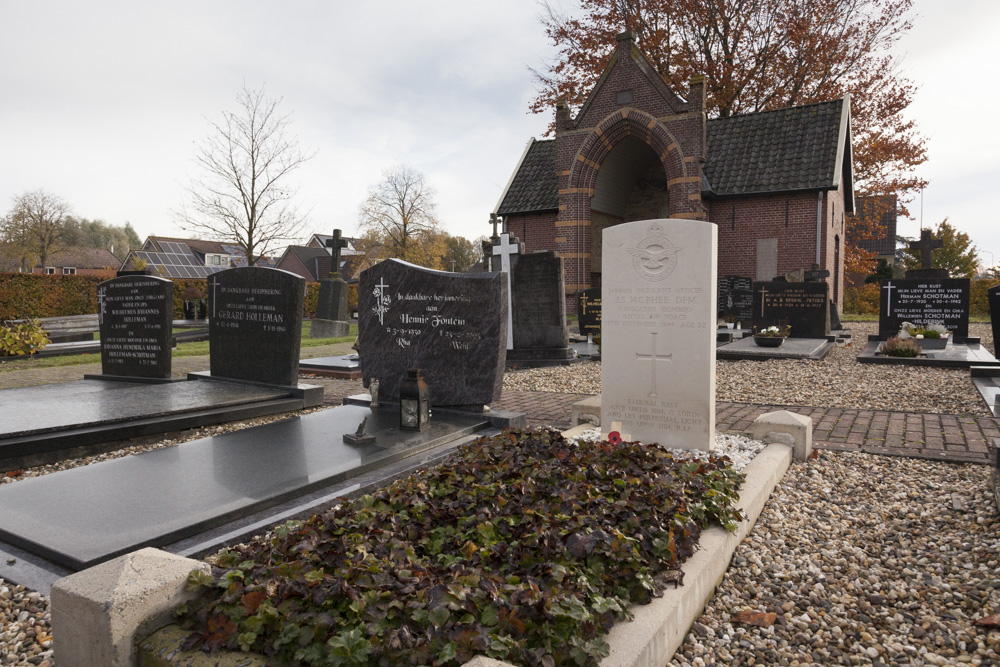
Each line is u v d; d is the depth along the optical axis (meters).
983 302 32.78
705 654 3.08
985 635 3.21
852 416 8.16
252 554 3.02
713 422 6.07
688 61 29.45
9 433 6.01
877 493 5.31
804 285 17.91
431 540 3.46
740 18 28.28
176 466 5.22
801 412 8.48
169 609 2.55
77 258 65.12
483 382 7.29
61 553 3.60
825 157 23.02
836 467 5.94
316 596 2.51
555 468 4.45
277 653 2.34
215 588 2.66
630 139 25.97
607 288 6.32
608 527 3.35
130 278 9.58
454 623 2.39
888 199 33.16
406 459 5.74
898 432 7.22
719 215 24.30
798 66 28.70
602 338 6.38
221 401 7.73
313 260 61.12
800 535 4.46
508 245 14.20
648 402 6.17
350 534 3.26
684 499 3.96
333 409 7.59
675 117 22.69
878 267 43.06
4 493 4.58
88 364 13.40
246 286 9.10
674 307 5.99
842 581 3.85
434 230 52.41
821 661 3.09
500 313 7.20
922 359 12.48
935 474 5.71
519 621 2.41
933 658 3.04
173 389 8.65
